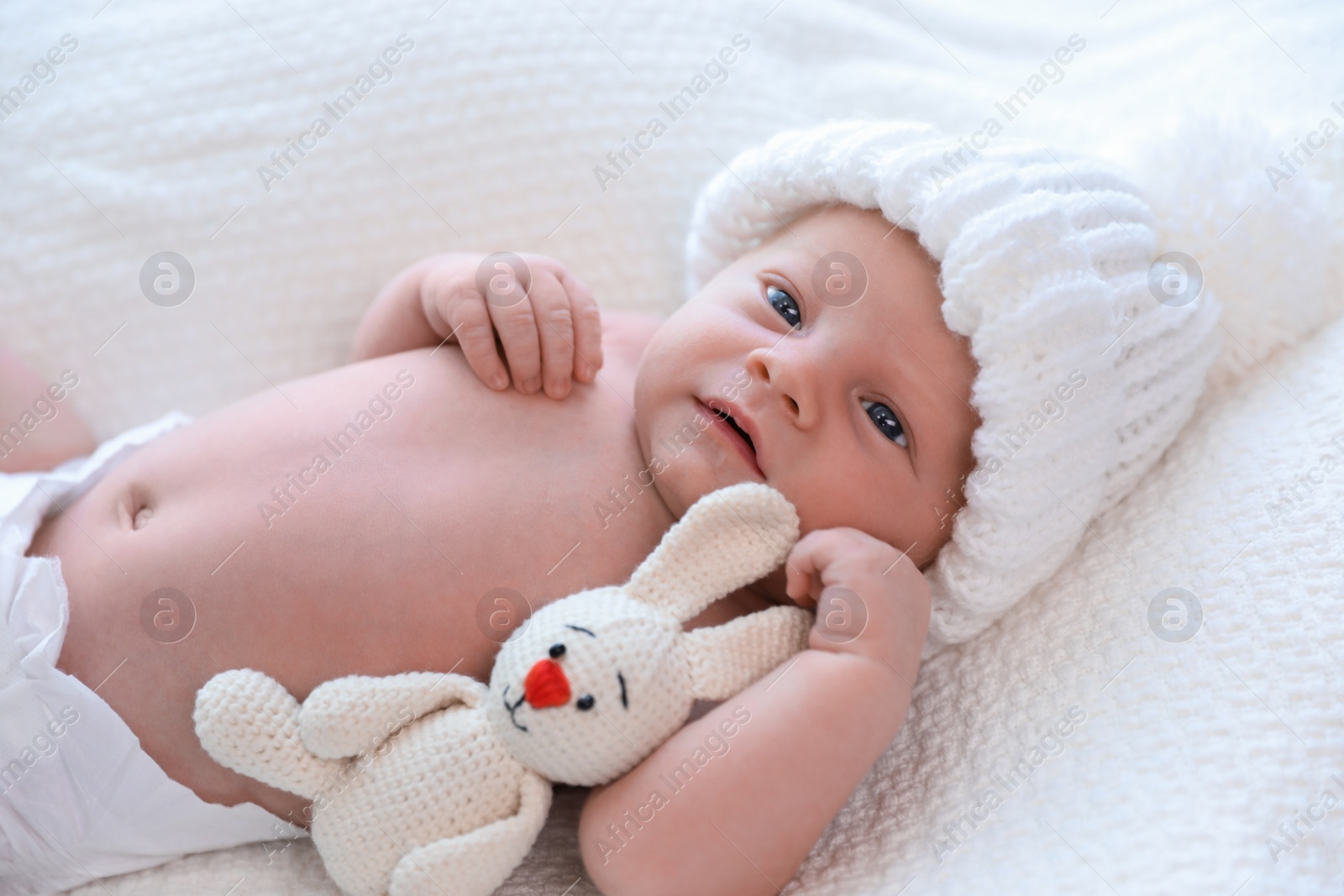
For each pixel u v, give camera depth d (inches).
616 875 43.6
